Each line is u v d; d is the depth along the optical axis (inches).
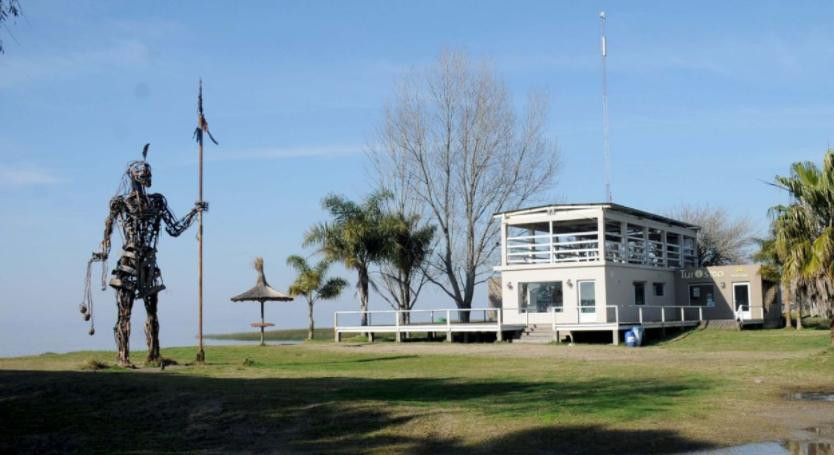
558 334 1496.1
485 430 485.4
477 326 1528.1
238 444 457.7
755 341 1349.7
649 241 1785.2
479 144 1985.7
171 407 539.5
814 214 984.3
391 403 559.8
